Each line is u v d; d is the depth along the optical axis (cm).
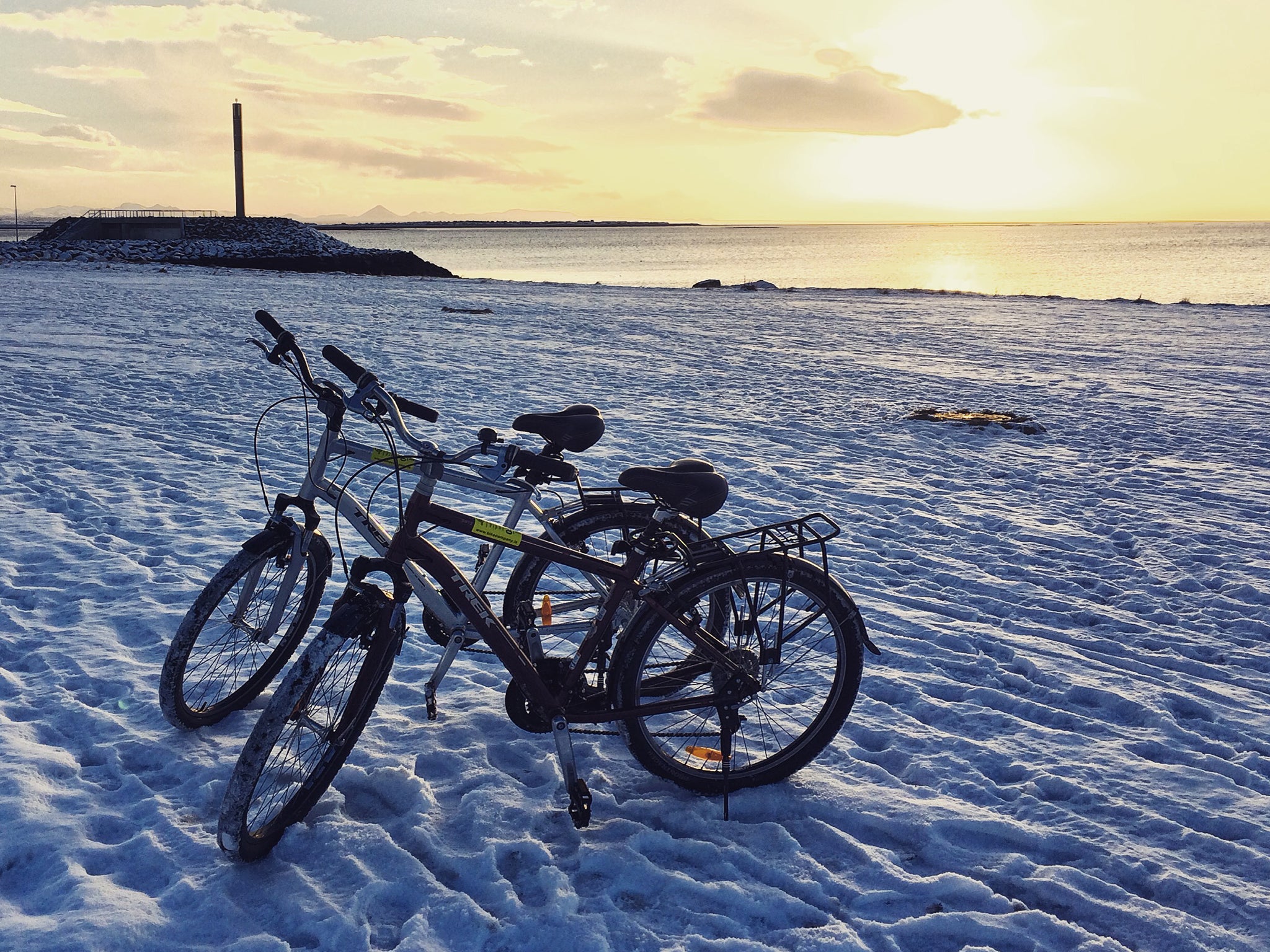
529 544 285
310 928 233
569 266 9112
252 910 240
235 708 337
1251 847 286
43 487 616
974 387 1284
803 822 291
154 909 236
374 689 274
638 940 236
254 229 7356
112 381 1051
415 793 290
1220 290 4653
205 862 256
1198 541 621
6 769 289
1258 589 525
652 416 994
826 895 258
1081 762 333
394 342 1570
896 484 750
